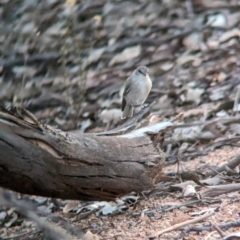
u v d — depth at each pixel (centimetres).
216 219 763
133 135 816
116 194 798
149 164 805
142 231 776
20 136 727
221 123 1178
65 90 1642
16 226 1001
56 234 641
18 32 1878
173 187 894
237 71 1573
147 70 1216
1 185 748
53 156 742
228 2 1967
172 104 1454
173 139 1162
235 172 934
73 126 1511
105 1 2036
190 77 1595
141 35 1902
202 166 991
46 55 1802
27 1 1956
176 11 1988
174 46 1812
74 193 773
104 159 776
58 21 1902
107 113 1530
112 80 1695
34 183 745
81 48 1858
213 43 1778
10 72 1769
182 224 757
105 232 797
